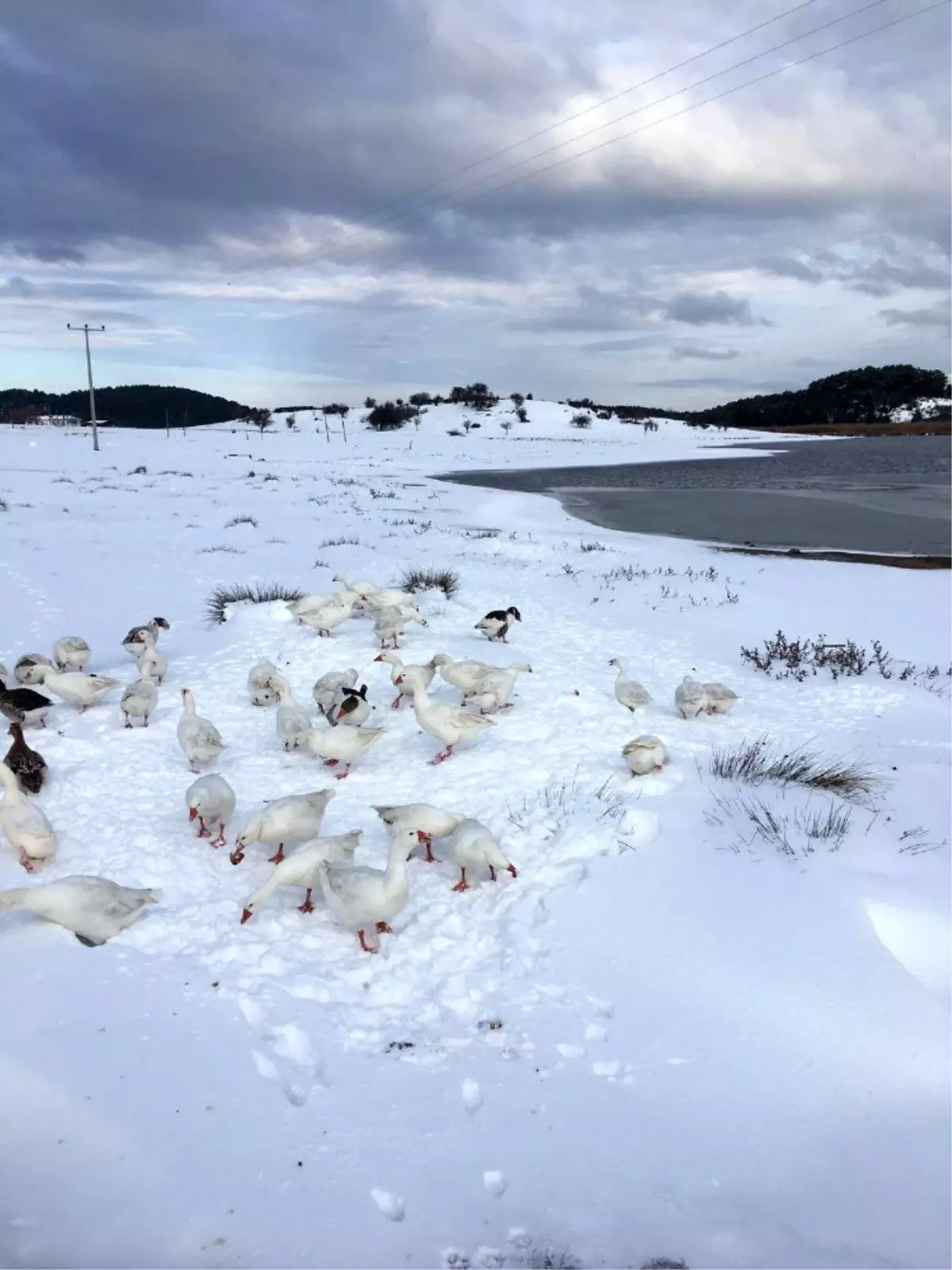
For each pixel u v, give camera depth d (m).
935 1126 4.74
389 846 8.09
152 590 19.86
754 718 12.09
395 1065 5.18
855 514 39.44
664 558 26.55
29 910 6.27
